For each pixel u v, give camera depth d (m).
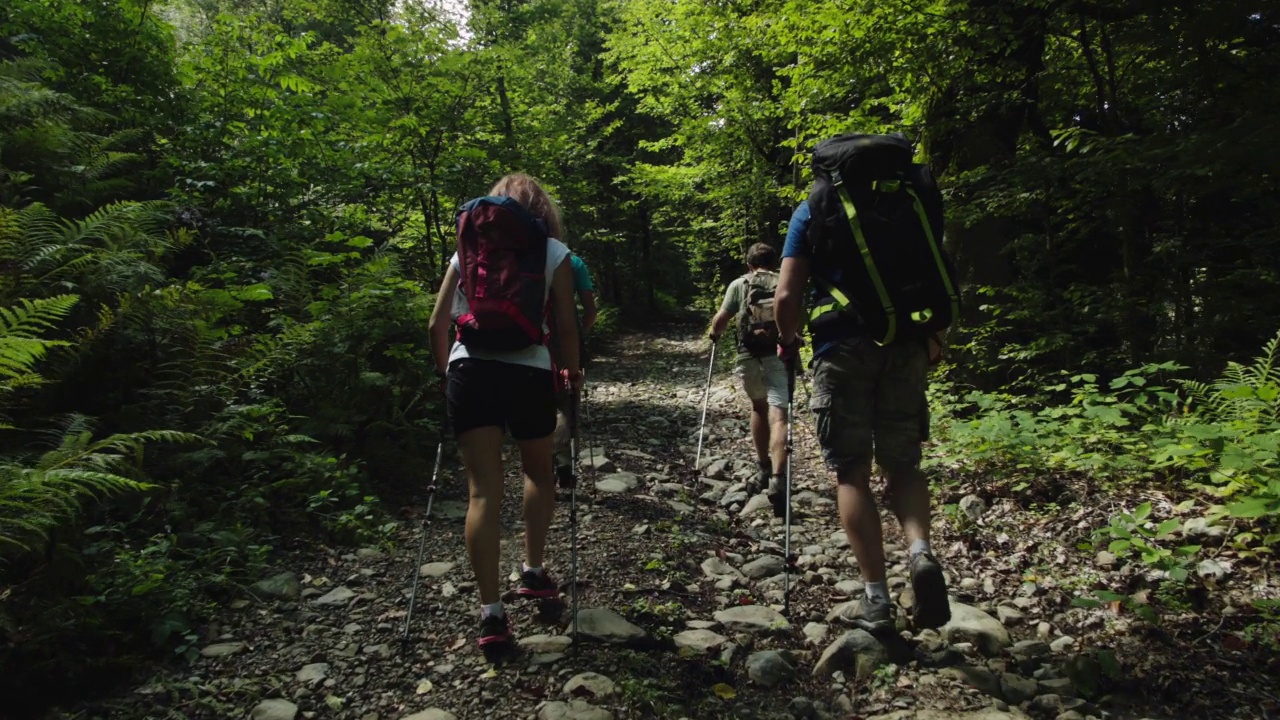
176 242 5.72
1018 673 2.78
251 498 4.01
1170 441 4.28
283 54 8.33
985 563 3.76
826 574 3.76
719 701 2.67
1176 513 3.79
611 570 3.79
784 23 8.61
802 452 6.30
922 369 2.96
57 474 2.77
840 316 2.90
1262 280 5.73
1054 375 6.33
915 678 2.73
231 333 5.27
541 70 18.48
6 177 5.26
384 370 5.72
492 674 2.78
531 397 2.98
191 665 2.82
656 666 2.86
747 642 3.11
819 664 2.87
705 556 4.09
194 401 4.29
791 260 3.02
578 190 18.12
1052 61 7.65
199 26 16.27
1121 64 7.42
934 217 2.90
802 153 10.05
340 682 2.74
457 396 2.95
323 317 5.54
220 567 3.51
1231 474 3.81
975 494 4.51
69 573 2.91
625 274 29.27
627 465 6.16
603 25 24.66
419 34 9.59
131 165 7.02
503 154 10.70
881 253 2.82
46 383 3.79
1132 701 2.56
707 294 24.91
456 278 3.06
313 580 3.61
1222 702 2.49
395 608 3.34
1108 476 4.33
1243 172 5.40
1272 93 6.13
